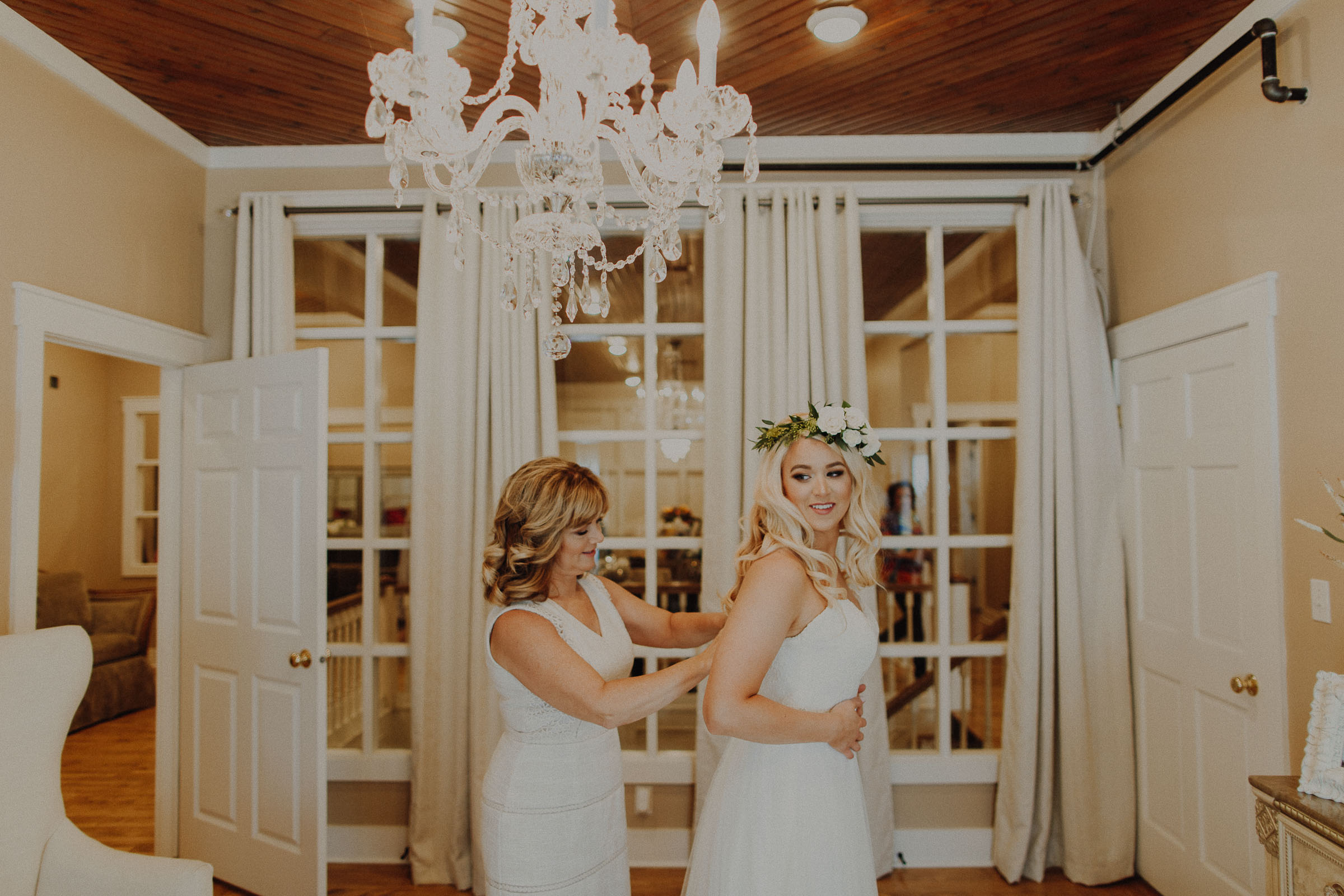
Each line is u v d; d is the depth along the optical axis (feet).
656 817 10.05
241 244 10.21
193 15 7.68
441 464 9.88
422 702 9.73
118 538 21.06
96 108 8.76
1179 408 8.87
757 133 10.62
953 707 14.39
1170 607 9.04
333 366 22.71
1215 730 8.21
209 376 10.07
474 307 9.96
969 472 23.22
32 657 6.27
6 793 5.92
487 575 5.51
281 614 9.04
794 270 9.97
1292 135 7.15
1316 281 6.90
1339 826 4.83
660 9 7.54
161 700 10.08
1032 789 9.45
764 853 5.14
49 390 19.72
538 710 5.38
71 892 5.82
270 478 9.29
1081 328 9.80
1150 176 9.47
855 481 5.73
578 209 5.01
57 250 8.22
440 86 4.41
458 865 9.39
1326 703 5.39
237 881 9.21
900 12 7.70
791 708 5.00
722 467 9.82
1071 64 8.80
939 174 10.59
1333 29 6.67
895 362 24.03
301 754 8.72
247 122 10.07
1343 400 6.64
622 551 15.38
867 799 9.43
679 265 12.72
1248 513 7.72
